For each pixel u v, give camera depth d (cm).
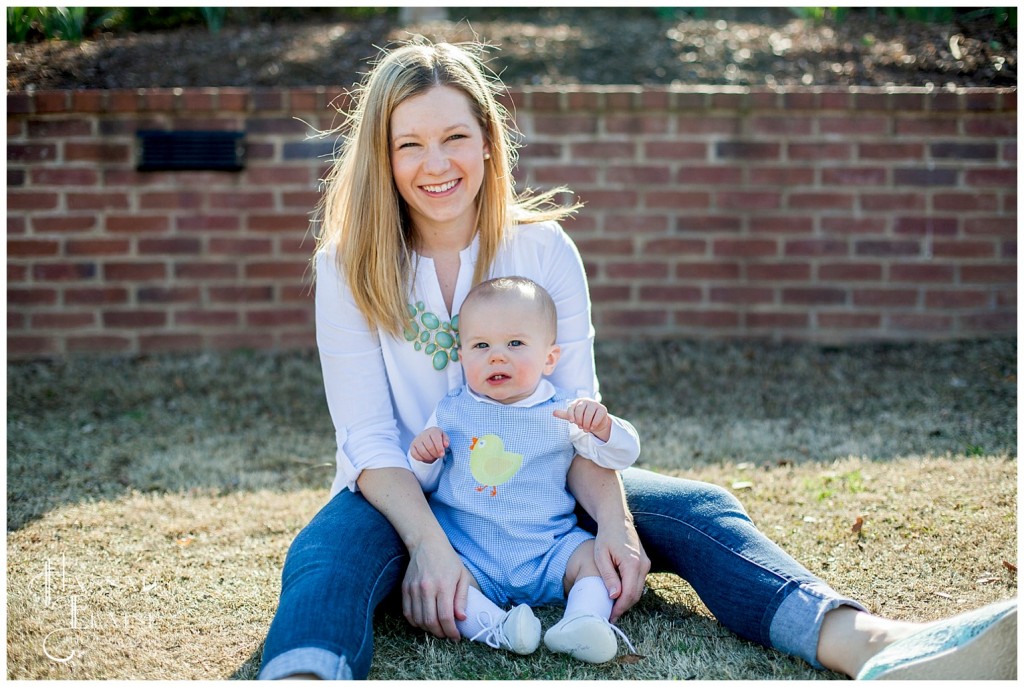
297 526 283
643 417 384
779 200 454
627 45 533
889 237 453
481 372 218
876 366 431
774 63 506
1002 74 467
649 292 461
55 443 360
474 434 217
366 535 205
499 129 231
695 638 210
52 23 498
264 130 450
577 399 213
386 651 207
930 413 371
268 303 459
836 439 348
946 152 447
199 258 456
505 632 198
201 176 452
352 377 228
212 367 444
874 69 491
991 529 260
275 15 580
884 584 233
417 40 267
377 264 222
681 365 438
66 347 455
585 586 203
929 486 293
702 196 455
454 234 232
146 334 457
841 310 458
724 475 315
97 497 306
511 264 237
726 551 208
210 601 236
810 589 194
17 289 451
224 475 329
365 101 223
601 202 456
